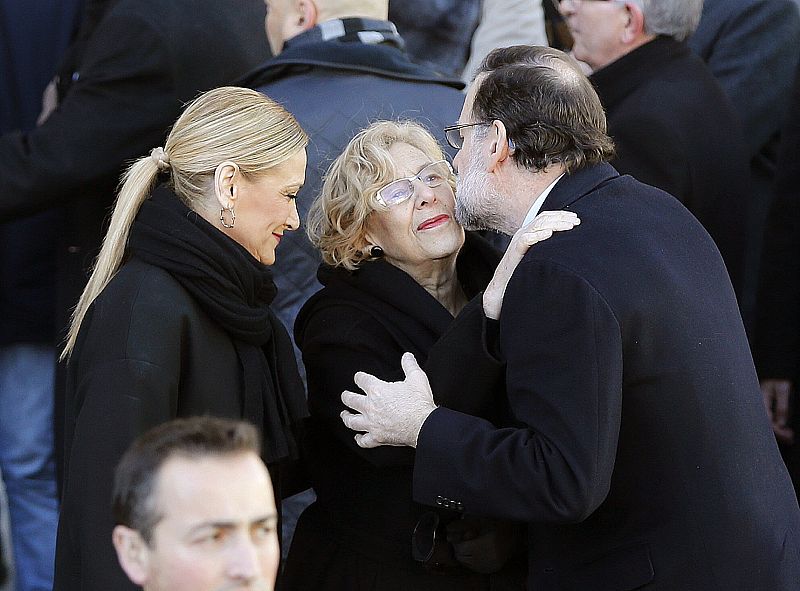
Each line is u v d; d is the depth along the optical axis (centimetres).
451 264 1133
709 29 1755
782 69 1734
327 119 1284
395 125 1120
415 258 1099
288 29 1348
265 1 1458
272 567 627
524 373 908
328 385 1082
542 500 888
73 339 1013
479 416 1000
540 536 977
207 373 971
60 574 931
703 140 1435
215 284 970
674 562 909
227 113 996
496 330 976
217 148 985
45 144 1377
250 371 999
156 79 1373
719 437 915
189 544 615
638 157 1421
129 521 631
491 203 991
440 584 1073
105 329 941
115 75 1370
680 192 1420
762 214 1750
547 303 902
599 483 881
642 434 916
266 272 1009
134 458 639
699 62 1487
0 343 1608
